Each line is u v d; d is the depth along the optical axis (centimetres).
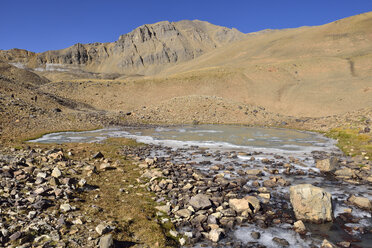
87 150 2639
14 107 5316
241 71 15288
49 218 949
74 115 6225
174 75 15612
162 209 1177
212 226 1043
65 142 3375
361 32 19875
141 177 1702
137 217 1066
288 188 1595
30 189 1198
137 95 12575
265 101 11425
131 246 852
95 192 1327
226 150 2952
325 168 2000
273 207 1302
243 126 6500
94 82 13462
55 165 1772
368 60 13525
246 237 994
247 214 1162
